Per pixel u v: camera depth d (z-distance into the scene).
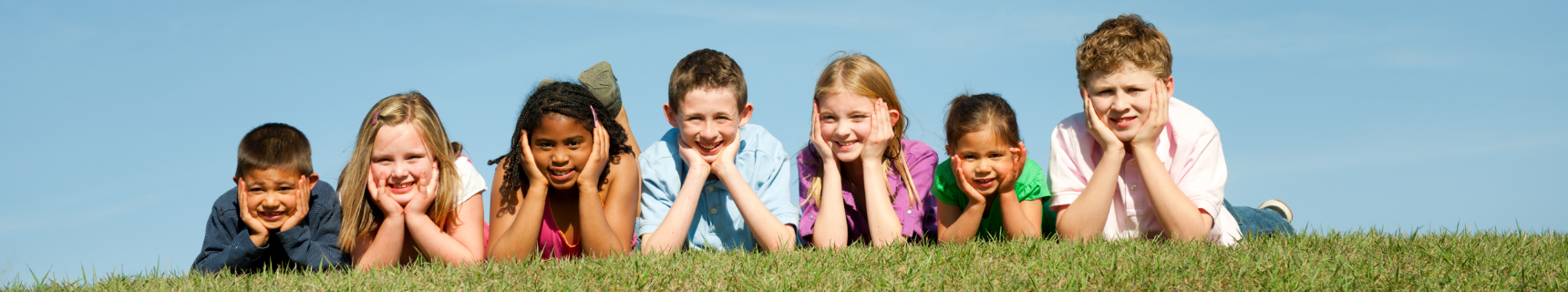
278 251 5.01
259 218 4.73
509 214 5.23
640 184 5.82
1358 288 3.69
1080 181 5.38
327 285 4.12
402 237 4.93
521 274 4.23
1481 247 4.46
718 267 4.19
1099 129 5.10
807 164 5.92
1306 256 4.23
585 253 5.05
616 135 5.29
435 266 4.48
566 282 4.02
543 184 5.02
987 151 5.09
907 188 5.78
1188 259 4.13
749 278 3.96
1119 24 5.11
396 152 4.83
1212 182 5.25
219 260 4.77
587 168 5.00
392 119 4.84
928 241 5.75
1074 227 5.16
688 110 5.29
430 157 4.93
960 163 5.12
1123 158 5.40
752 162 5.67
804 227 5.71
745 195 5.36
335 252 4.92
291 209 4.75
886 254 4.41
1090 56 5.05
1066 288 3.67
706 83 5.26
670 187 5.66
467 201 5.11
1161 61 5.04
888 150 5.76
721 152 5.45
